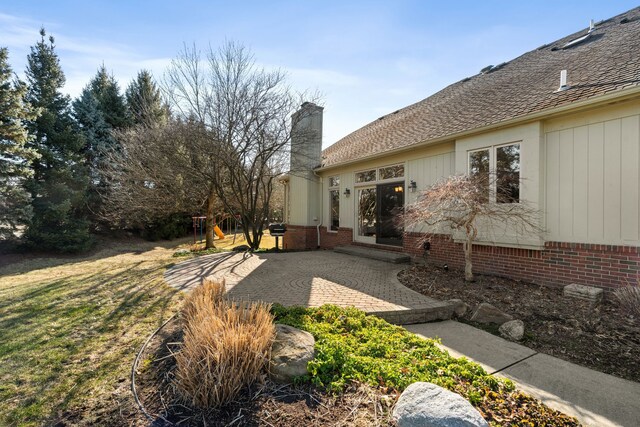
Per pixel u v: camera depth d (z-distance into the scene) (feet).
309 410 7.59
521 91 24.43
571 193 18.53
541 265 19.90
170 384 8.66
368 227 35.35
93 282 22.21
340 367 9.02
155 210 48.08
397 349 10.77
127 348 11.30
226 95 37.68
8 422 7.47
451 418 6.46
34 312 15.39
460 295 18.48
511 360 11.60
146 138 43.42
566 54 26.66
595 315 15.01
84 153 54.44
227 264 28.81
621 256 16.58
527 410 8.02
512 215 19.34
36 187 42.27
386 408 7.63
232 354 8.25
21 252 42.37
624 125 16.52
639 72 16.63
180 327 12.79
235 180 42.60
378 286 20.21
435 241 26.89
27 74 46.47
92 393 8.55
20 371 9.75
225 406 7.75
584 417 8.25
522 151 20.33
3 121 36.29
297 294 18.29
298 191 46.32
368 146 37.55
